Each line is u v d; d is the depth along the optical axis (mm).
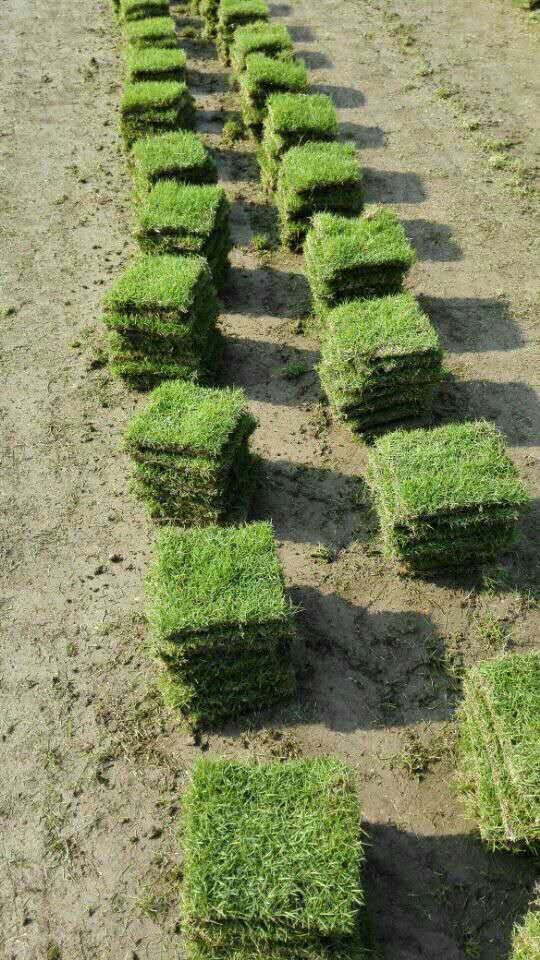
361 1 4590
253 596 1526
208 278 2201
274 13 4449
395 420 2064
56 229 2844
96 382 2283
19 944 1345
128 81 3309
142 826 1460
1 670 1673
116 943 1345
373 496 1930
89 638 1720
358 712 1596
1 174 3131
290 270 2654
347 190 2535
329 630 1719
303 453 2074
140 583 1812
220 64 3998
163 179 2588
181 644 1492
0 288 2596
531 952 1242
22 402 2229
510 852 1409
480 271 2588
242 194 3010
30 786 1512
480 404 2156
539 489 1957
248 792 1312
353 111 3455
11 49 4168
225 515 1881
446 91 3541
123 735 1574
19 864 1424
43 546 1891
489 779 1401
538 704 1401
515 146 3170
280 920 1205
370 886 1385
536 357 2289
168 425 1800
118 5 4344
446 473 1735
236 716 1597
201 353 2166
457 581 1797
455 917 1356
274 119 2729
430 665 1658
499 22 4227
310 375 2277
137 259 2295
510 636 1695
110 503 1978
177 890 1390
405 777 1508
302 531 1901
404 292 2230
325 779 1324
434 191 2947
